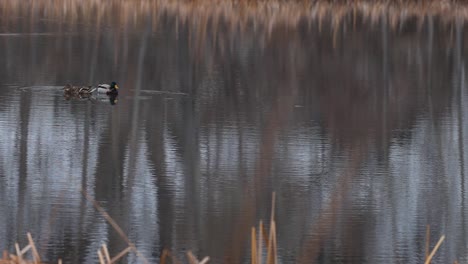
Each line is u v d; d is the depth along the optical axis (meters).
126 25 137.75
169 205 49.81
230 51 117.00
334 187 54.09
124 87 88.06
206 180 55.12
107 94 83.31
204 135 67.69
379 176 57.91
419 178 57.72
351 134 70.19
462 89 95.69
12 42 114.94
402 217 49.16
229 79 95.38
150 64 103.44
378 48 126.81
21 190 52.47
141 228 45.97
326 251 43.59
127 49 113.62
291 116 76.75
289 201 51.00
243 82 94.06
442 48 130.62
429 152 65.12
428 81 100.88
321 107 81.75
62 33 125.25
